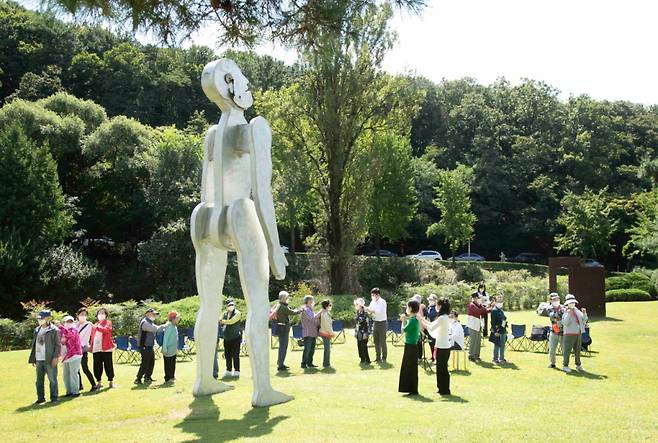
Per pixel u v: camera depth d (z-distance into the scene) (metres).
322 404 11.11
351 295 30.48
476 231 64.25
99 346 13.50
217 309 12.53
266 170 11.67
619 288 39.34
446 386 11.99
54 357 12.37
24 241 33.28
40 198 34.59
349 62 33.09
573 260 28.14
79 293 34.34
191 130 54.09
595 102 69.88
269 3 9.17
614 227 48.19
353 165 34.38
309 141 34.81
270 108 34.47
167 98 60.31
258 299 11.61
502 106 73.69
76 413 11.14
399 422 9.64
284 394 11.54
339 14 9.21
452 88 81.38
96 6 7.99
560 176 62.91
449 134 71.62
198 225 12.12
